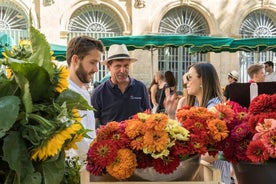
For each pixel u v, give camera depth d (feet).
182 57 64.49
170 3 63.77
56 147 5.71
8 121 5.40
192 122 7.27
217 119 7.41
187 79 12.97
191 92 12.71
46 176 5.89
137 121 7.02
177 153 6.75
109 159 6.76
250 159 6.96
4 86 5.95
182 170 6.97
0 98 5.68
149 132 6.77
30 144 5.87
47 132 5.70
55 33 59.57
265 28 67.97
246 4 66.59
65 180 6.70
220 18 65.57
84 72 10.71
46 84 6.18
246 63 66.28
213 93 12.37
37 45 6.20
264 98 7.50
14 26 57.88
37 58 6.15
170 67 64.13
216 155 8.11
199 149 6.89
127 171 6.75
